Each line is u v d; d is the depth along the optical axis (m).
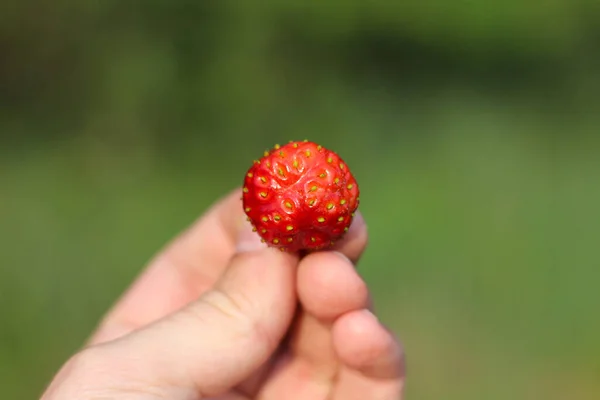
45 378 0.29
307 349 0.20
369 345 0.18
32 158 0.44
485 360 0.32
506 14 0.70
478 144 0.53
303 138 0.51
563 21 0.71
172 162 0.47
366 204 0.43
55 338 0.31
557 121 0.58
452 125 0.55
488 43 0.67
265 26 0.58
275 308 0.18
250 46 0.57
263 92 0.54
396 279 0.36
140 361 0.16
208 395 0.17
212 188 0.45
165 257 0.22
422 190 0.45
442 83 0.61
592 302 0.36
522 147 0.53
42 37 0.52
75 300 0.33
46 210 0.39
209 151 0.49
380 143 0.52
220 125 0.51
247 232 0.19
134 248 0.37
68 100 0.50
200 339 0.17
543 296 0.36
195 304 0.17
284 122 0.53
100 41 0.54
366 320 0.18
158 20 0.55
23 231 0.37
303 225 0.17
